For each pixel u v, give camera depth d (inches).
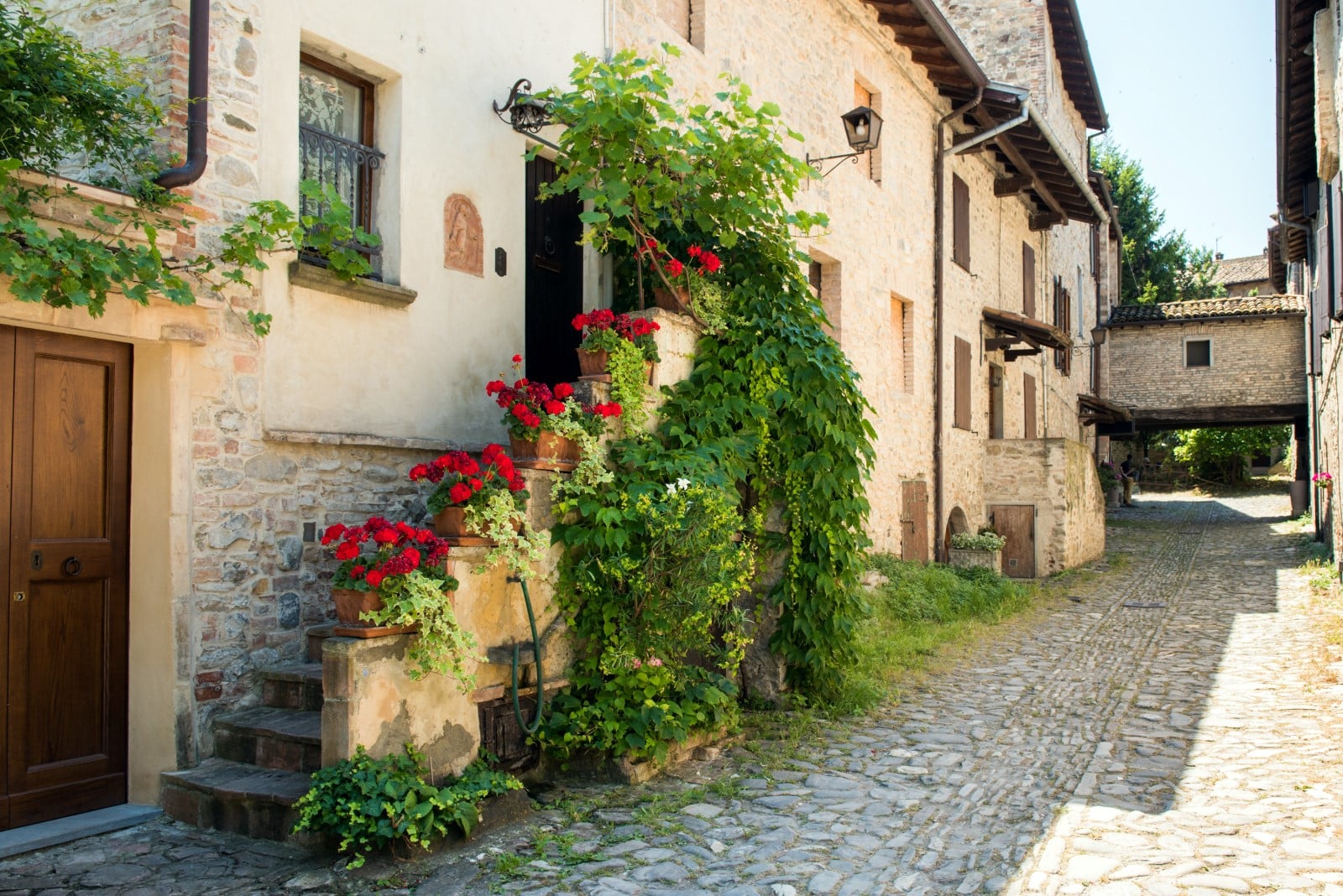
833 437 245.6
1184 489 1391.5
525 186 263.4
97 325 159.2
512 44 245.1
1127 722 241.3
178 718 168.4
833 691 253.4
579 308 284.5
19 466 157.6
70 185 148.9
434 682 163.5
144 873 142.6
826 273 400.5
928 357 496.7
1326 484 604.4
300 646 189.6
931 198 504.7
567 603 193.9
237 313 179.6
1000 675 297.7
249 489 181.3
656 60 224.8
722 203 234.1
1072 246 909.2
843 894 139.1
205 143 168.6
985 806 178.9
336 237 179.6
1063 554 570.9
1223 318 1018.1
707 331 241.0
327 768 149.3
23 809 157.1
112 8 179.3
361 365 203.9
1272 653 326.0
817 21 390.3
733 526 205.5
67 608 164.7
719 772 198.5
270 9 188.2
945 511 507.5
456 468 175.3
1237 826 165.5
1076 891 139.5
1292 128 515.8
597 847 155.8
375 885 139.4
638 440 214.4
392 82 215.2
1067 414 874.1
